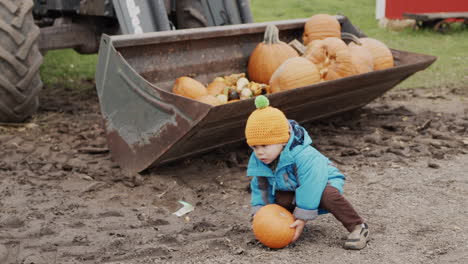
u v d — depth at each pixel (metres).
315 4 18.89
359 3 19.61
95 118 7.04
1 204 4.24
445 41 13.16
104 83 4.98
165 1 6.55
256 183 3.54
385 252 3.36
